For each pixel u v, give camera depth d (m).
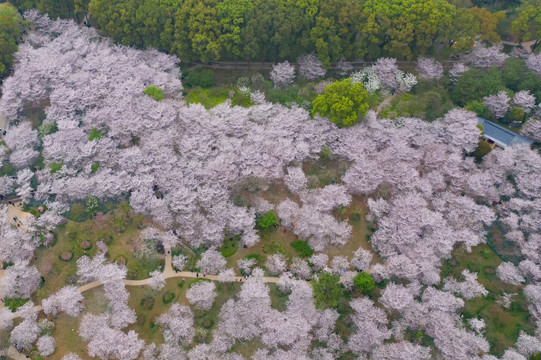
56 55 96.56
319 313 68.38
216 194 77.00
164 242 76.38
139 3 96.38
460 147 85.06
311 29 94.69
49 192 77.81
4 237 72.38
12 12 102.88
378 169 81.00
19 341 65.56
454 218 76.81
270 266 73.44
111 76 93.94
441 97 95.44
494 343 66.81
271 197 81.56
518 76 94.50
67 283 72.06
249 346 67.62
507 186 81.25
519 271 72.00
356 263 73.31
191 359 65.00
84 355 67.00
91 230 75.94
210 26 92.62
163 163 81.00
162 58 97.38
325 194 77.75
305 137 85.38
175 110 89.38
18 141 82.81
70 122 85.31
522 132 88.81
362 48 98.69
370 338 65.44
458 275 73.50
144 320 69.94
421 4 93.81
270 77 99.00
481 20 99.19
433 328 66.81
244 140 85.12
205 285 70.44
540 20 97.69
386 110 93.50
